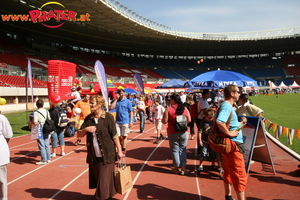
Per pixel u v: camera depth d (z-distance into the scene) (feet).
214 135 12.77
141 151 27.12
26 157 25.75
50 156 23.62
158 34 174.70
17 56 136.15
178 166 18.56
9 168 21.81
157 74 232.32
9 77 99.35
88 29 153.48
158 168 20.63
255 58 289.33
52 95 25.31
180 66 267.39
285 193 14.98
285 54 285.84
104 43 196.34
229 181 13.20
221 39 212.84
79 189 16.65
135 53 242.58
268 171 18.99
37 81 113.29
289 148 25.30
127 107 25.71
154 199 14.66
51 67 36.37
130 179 14.10
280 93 219.00
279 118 52.29
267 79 259.80
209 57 290.56
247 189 15.74
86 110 31.71
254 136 17.35
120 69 212.43
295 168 19.53
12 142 34.17
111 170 13.34
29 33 157.28
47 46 172.65
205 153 19.21
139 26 151.74
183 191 15.76
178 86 47.21
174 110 18.65
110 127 13.46
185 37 191.72
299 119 50.01
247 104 20.25
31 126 22.40
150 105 60.80
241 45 236.84
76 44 195.21
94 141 13.26
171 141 18.85
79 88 44.06
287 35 217.77
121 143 26.04
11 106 87.10
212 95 48.32
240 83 22.39
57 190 16.56
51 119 24.94
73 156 25.39
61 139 25.81
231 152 12.40
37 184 17.74
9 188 17.10
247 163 17.24
